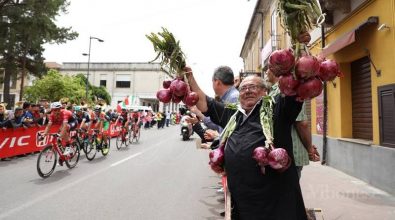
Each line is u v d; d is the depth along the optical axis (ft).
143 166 28.19
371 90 21.98
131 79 154.92
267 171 5.81
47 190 19.16
